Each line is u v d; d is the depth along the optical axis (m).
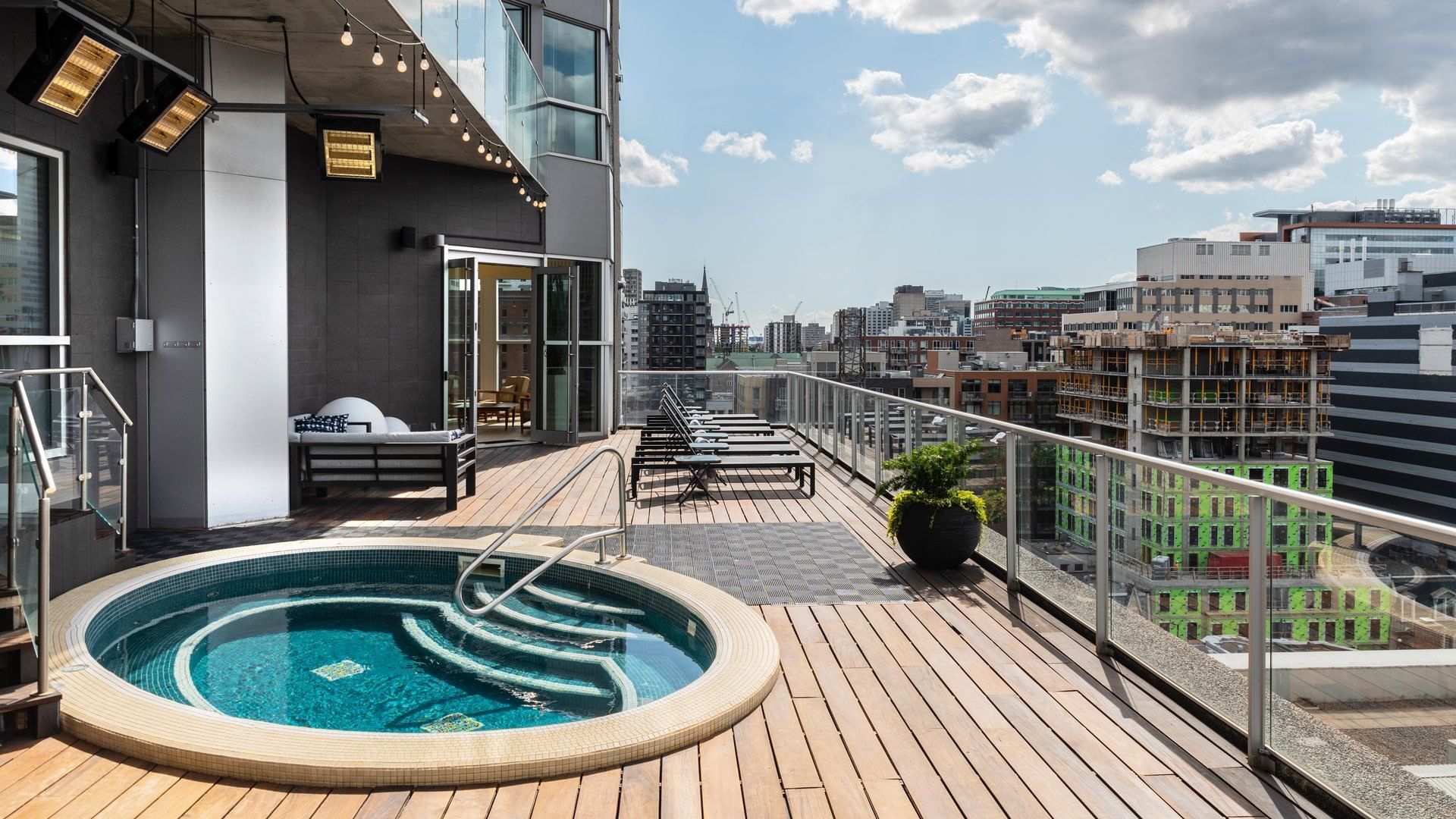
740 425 13.49
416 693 3.97
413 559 6.17
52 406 4.77
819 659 3.98
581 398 13.80
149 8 6.02
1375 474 57.41
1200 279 102.75
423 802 2.71
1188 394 62.28
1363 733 2.49
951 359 93.62
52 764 2.93
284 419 7.26
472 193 11.97
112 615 4.71
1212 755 3.03
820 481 9.64
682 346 105.00
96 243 6.17
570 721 3.66
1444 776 2.22
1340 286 101.31
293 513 7.51
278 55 7.04
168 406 6.73
